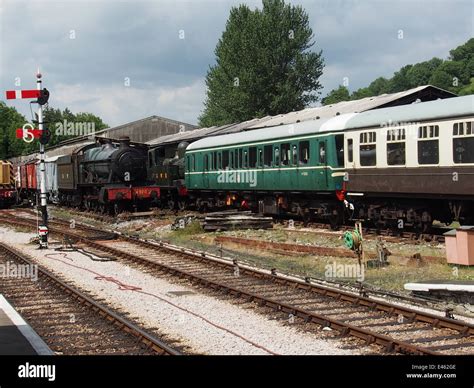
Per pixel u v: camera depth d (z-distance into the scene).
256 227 25.44
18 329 10.03
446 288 11.69
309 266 16.41
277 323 10.80
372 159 20.81
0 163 48.44
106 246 21.25
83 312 11.91
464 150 17.16
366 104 30.92
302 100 59.41
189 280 15.02
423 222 20.34
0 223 34.69
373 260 15.88
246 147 28.80
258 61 57.94
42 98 20.53
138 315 11.62
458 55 113.50
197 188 34.00
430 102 18.72
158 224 29.47
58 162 44.50
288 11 59.03
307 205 25.66
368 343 9.23
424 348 8.72
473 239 14.85
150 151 37.06
